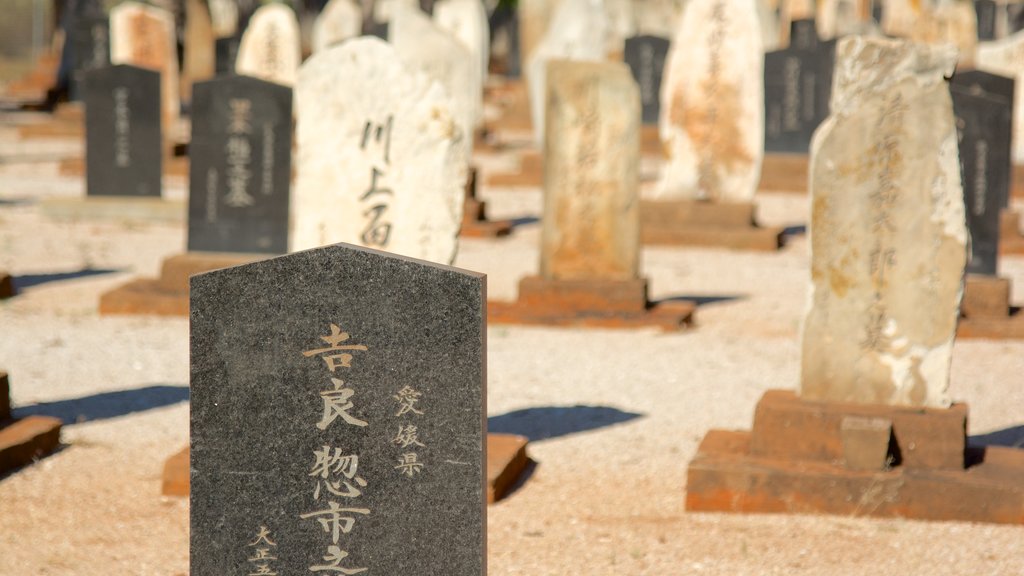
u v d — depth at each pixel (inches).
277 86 409.1
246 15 1191.6
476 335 148.0
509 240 556.4
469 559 151.5
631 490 244.2
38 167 753.6
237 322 151.5
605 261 393.4
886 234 236.8
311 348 150.9
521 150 869.8
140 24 762.8
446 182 297.3
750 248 532.7
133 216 569.9
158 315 395.2
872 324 238.7
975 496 220.7
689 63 543.2
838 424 232.5
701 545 212.4
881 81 235.3
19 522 221.1
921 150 233.9
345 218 303.6
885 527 220.1
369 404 150.9
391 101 298.5
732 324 397.1
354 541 152.9
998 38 1135.0
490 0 1606.8
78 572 199.2
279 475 153.1
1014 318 384.5
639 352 358.3
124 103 570.6
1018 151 757.9
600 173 389.4
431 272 148.0
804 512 227.3
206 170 413.1
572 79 386.0
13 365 329.1
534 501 237.5
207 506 154.3
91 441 269.0
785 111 706.8
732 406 304.3
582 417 294.7
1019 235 526.9
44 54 1307.8
